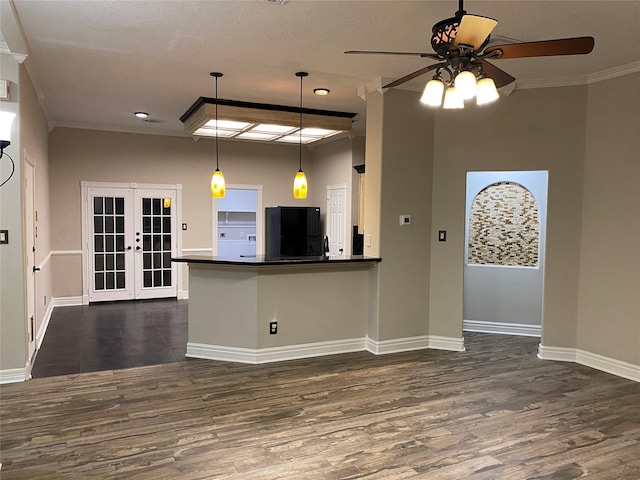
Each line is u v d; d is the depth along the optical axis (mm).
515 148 4812
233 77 4738
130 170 7652
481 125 4898
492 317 5906
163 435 3043
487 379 4164
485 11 3129
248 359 4586
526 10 3111
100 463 2695
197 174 8109
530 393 3836
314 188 8828
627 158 4238
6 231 3898
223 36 3643
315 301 4836
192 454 2809
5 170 3857
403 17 3271
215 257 5031
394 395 3768
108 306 7324
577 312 4723
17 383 3945
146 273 7871
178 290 8070
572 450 2904
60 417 3291
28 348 4145
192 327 4758
